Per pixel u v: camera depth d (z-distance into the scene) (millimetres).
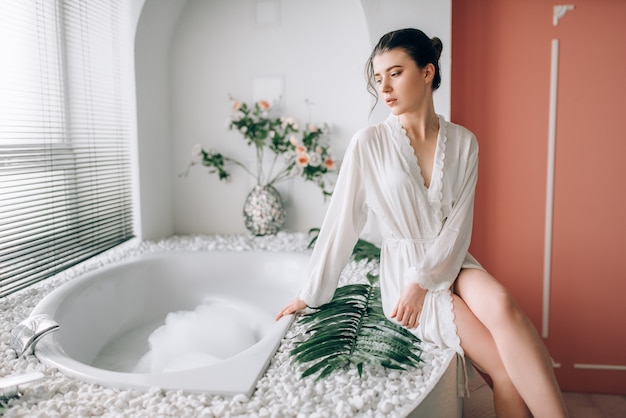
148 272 2602
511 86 2807
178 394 1304
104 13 2707
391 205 1651
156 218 3213
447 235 1591
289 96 3277
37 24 2371
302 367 1470
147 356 2086
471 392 2385
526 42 2768
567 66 2756
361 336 1580
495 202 2898
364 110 3205
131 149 2975
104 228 2727
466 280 1570
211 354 2078
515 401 1440
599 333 2902
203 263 2711
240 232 3430
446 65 2662
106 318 2250
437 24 2652
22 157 2121
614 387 2914
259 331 2307
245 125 3234
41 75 2432
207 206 3439
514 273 2930
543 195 2855
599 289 2873
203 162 3307
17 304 1980
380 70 1559
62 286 2078
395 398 1286
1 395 1258
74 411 1231
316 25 3205
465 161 1637
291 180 3342
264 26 3248
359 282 2234
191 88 3354
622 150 2768
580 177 2818
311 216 3354
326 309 1742
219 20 3277
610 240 2834
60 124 2617
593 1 2699
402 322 1506
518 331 1386
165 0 2969
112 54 2826
